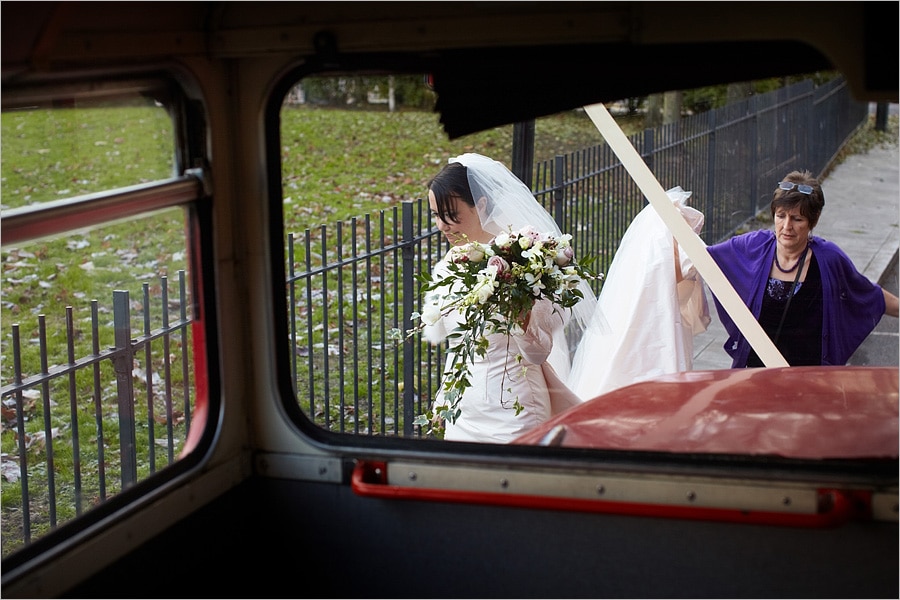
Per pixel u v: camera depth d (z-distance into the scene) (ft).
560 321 12.32
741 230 15.47
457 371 12.09
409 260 16.33
